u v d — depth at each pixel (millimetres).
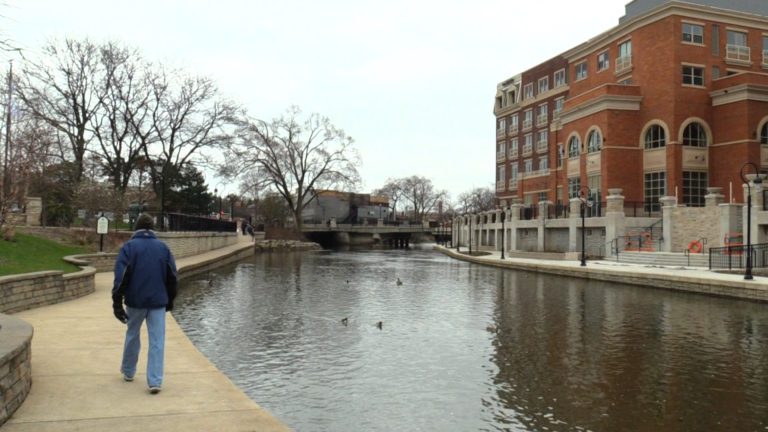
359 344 12344
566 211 42938
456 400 8586
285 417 7828
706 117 40875
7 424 5535
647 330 13961
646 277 23484
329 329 14047
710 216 30844
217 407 6316
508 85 78062
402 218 139750
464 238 71062
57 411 5961
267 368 10297
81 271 16047
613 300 19531
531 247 45375
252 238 73250
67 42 42000
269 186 76250
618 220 35188
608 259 35219
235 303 18422
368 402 8469
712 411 8055
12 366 5875
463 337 13164
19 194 22203
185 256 34938
